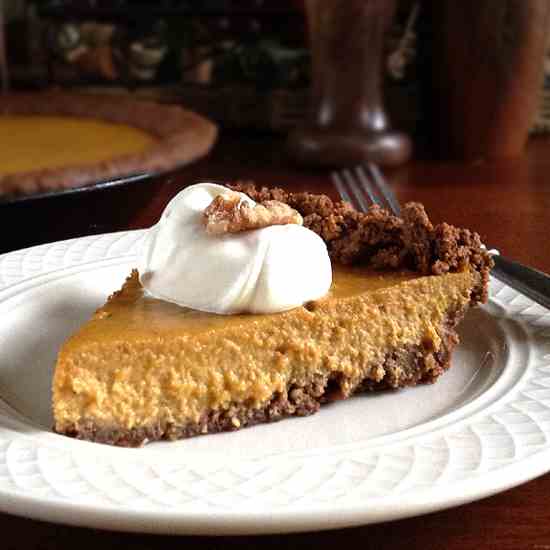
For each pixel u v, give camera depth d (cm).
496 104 65
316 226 32
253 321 28
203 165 65
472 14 63
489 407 27
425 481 23
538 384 29
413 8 71
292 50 74
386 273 31
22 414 29
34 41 82
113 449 25
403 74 73
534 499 26
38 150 57
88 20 75
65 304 35
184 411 28
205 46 74
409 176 62
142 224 48
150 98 76
